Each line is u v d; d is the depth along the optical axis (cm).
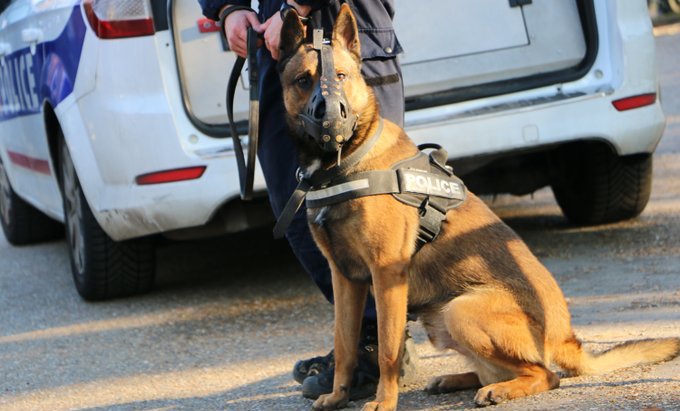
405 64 859
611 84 864
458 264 570
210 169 807
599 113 856
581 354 576
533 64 874
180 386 673
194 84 820
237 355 733
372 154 551
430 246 572
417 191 548
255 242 1127
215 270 1016
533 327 557
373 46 591
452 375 591
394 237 543
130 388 681
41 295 1002
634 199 970
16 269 1157
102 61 816
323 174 547
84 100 832
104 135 819
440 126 840
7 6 1140
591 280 820
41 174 1049
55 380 718
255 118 574
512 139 846
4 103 1165
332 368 605
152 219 821
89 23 828
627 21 869
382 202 541
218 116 826
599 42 870
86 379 713
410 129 837
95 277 906
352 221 543
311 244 629
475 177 955
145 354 761
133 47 813
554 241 967
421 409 562
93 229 888
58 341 822
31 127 1020
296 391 629
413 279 579
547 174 969
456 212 579
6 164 1236
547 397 541
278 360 709
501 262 570
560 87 867
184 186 809
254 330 795
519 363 554
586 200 984
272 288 921
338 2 587
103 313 898
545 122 849
